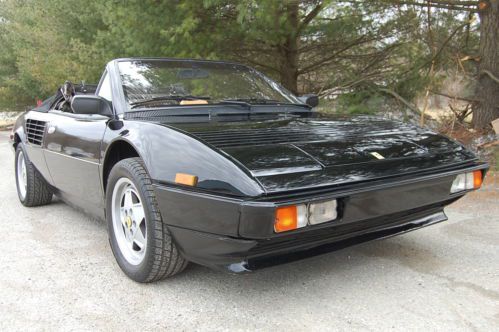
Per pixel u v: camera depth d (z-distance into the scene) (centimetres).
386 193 240
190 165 237
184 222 239
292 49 817
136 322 238
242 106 334
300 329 227
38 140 423
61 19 1290
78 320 241
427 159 271
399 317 236
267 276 290
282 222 210
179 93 339
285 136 268
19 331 231
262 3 626
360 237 266
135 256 290
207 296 265
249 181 213
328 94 838
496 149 632
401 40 802
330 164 238
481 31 693
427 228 382
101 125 324
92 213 367
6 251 346
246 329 228
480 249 330
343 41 830
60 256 334
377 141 279
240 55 823
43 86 1543
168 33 681
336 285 275
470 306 246
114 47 827
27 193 471
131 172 272
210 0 634
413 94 805
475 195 483
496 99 692
